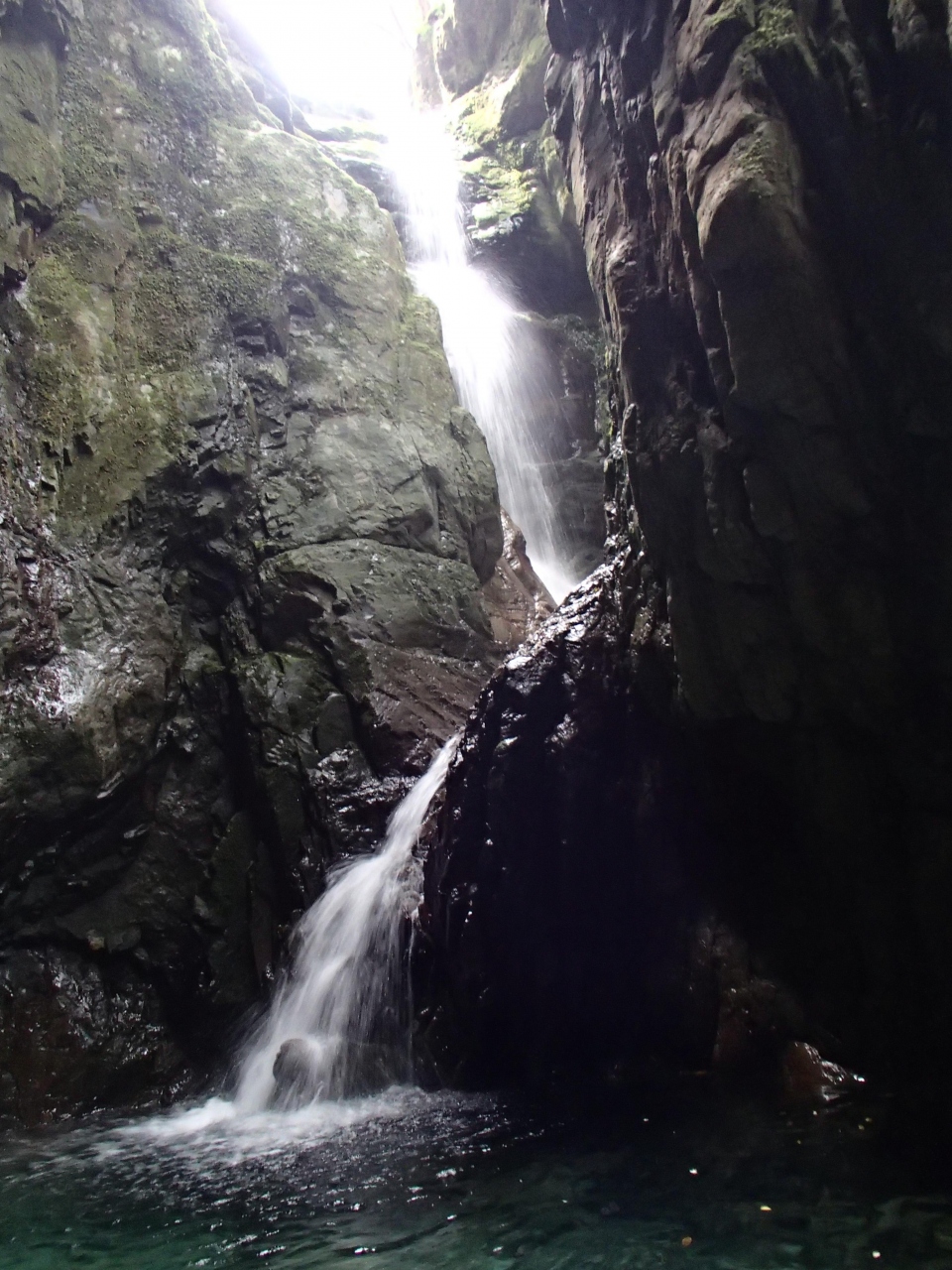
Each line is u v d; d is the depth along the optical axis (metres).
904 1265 2.53
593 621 4.94
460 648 8.43
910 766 3.51
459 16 15.46
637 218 3.92
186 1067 6.49
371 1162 4.07
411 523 8.73
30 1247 3.49
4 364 7.08
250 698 7.42
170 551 7.73
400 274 10.44
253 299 8.83
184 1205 3.84
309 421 8.80
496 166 14.31
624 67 3.82
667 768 4.56
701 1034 4.32
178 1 9.59
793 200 3.00
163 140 9.02
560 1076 4.76
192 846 7.16
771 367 3.16
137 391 7.82
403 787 7.17
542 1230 3.04
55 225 7.95
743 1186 3.15
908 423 3.07
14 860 6.29
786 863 4.18
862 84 2.93
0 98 7.50
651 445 3.83
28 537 6.73
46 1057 6.07
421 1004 5.64
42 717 6.31
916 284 2.92
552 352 13.20
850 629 3.42
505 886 5.03
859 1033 3.87
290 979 6.50
